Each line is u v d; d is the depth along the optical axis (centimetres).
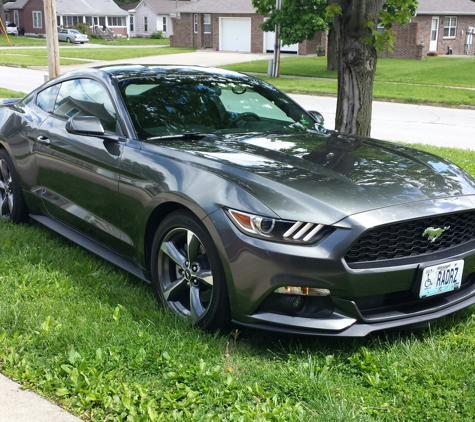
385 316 314
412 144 1045
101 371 285
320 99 1986
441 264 320
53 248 460
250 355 314
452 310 334
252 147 380
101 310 349
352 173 346
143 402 261
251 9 4603
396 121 1512
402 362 304
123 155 384
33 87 1952
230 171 333
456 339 330
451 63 3581
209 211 316
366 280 300
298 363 303
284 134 427
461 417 260
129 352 301
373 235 303
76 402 263
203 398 270
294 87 2297
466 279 356
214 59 3916
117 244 401
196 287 339
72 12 6256
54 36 1398
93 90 444
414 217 309
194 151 361
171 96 434
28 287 383
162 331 325
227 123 430
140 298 375
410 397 272
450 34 4325
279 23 2703
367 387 286
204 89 456
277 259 296
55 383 276
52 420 252
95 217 418
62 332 317
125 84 431
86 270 416
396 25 3947
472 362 304
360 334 303
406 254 315
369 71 643
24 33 6362
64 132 446
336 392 279
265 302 306
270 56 4312
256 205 306
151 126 400
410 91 2222
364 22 618
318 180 329
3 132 521
